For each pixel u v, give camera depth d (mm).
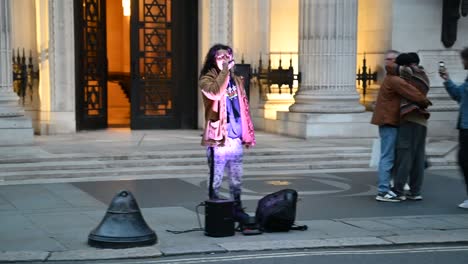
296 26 20438
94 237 8055
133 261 7605
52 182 12602
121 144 16297
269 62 19516
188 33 20625
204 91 8547
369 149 15719
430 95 19391
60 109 19016
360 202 11039
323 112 17781
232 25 20297
